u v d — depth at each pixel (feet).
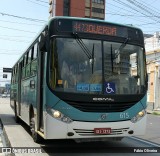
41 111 33.42
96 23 31.78
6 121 63.46
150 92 129.59
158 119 83.66
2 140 44.21
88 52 30.86
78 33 31.01
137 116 31.68
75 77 30.14
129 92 31.60
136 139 42.78
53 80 29.84
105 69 31.01
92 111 29.89
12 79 73.31
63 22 30.91
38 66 34.55
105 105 30.30
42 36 30.86
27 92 43.62
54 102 29.53
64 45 30.55
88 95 29.89
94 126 29.84
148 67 131.03
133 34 33.14
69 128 29.37
